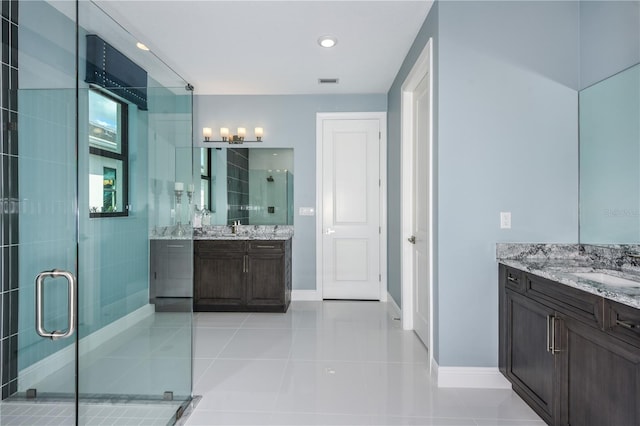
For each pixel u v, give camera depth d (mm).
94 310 1865
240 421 2000
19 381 1864
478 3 2350
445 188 2361
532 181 2352
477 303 2367
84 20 2018
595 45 2221
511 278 2207
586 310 1571
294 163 4594
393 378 2490
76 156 1876
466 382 2365
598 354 1504
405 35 2982
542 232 2350
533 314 1975
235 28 2873
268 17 2703
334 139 4590
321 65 3615
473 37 2348
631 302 1319
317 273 4598
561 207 2348
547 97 2348
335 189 4598
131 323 2104
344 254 4609
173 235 2457
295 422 1991
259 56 3402
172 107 2564
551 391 1811
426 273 2957
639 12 1958
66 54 1955
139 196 2248
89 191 1920
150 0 2482
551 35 2352
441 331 2379
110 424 1916
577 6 2357
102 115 2041
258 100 4590
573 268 1993
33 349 1864
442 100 2359
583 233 2312
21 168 1917
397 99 3840
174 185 2523
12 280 1916
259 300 4062
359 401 2199
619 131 2074
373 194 4570
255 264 4070
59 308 1849
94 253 1897
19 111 1928
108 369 1943
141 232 2244
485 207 2355
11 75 1933
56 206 1850
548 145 2348
